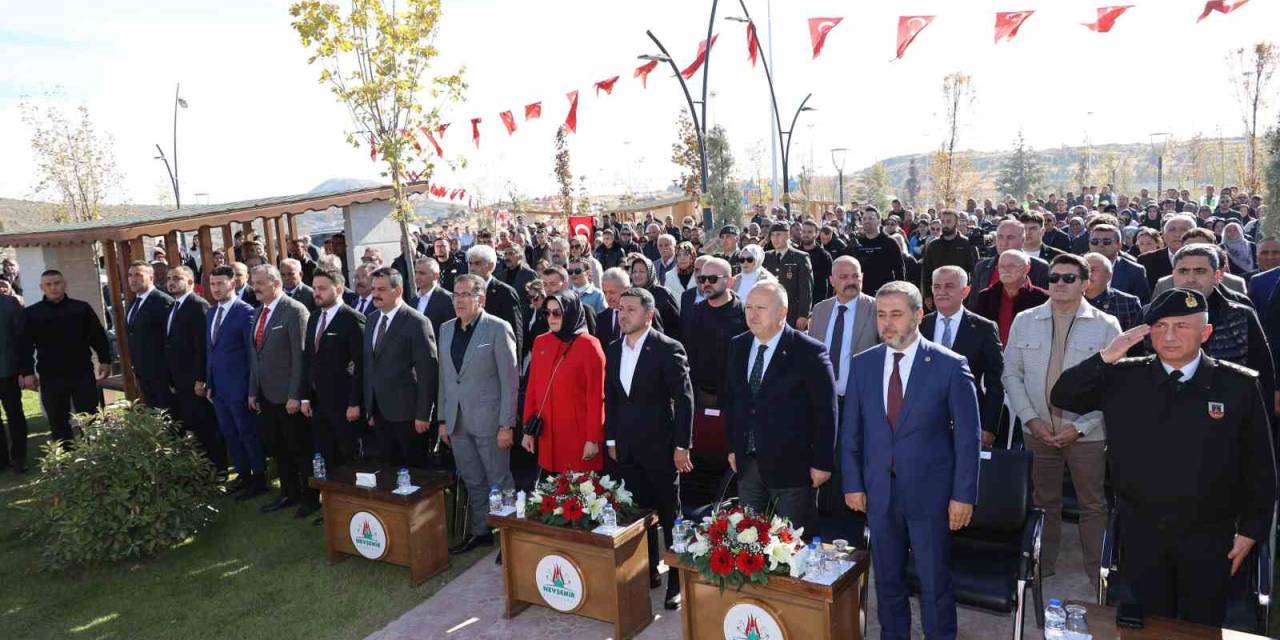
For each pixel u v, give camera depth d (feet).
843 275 18.92
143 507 19.33
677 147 82.53
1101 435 14.87
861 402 12.87
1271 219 34.58
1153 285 23.71
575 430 17.10
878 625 15.10
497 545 19.35
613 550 14.29
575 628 15.29
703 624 13.30
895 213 66.33
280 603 17.02
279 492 23.90
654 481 16.07
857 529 15.25
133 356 25.36
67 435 26.91
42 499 19.53
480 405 18.42
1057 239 32.76
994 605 12.40
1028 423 15.29
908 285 12.28
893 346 12.55
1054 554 15.94
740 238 46.78
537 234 67.21
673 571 15.80
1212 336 15.03
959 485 12.00
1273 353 17.63
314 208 35.99
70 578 18.83
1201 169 187.62
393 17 31.91
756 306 13.73
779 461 13.89
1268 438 10.48
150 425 20.15
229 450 24.25
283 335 21.71
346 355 21.11
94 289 38.68
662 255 34.88
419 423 19.67
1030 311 15.83
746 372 14.40
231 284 23.21
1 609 17.44
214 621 16.42
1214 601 10.94
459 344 18.62
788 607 12.27
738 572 12.23
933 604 12.39
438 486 17.78
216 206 36.81
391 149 32.50
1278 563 15.15
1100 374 11.57
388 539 17.66
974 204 81.92
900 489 12.37
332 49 31.65
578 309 17.43
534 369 17.72
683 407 15.61
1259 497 10.52
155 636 15.96
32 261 38.75
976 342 16.12
